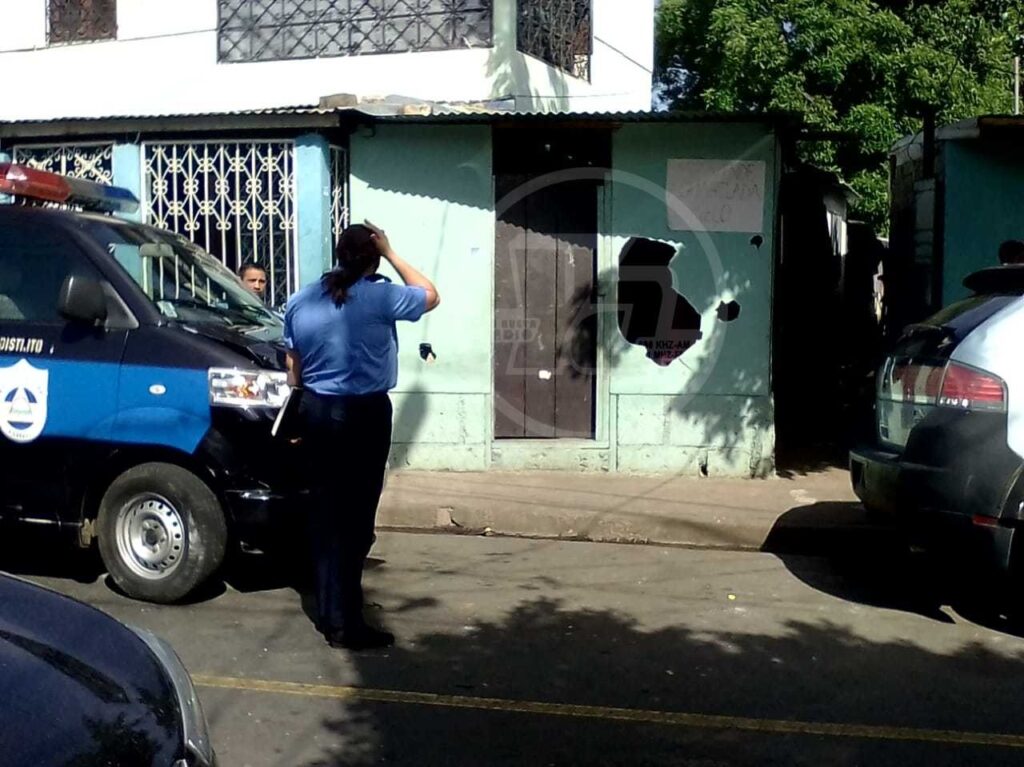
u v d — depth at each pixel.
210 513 6.09
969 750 4.57
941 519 5.75
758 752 4.53
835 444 10.93
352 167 9.38
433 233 9.36
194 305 6.59
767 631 6.03
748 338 9.24
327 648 5.65
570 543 7.96
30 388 6.23
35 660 2.98
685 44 19.58
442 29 10.95
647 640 5.86
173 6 11.69
